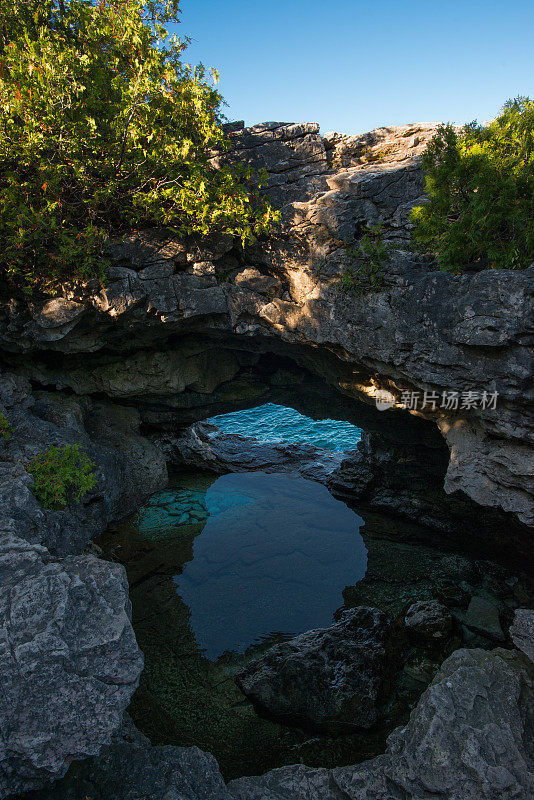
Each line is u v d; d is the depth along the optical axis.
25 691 6.87
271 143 16.58
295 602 16.30
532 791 8.08
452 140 12.04
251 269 15.97
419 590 16.91
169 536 19.38
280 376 21.30
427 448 20.84
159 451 22.62
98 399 20.80
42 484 11.33
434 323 12.34
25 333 15.73
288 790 8.84
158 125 14.55
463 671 9.73
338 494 24.14
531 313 10.44
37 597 7.79
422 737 8.78
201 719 11.98
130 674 7.28
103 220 15.50
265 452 28.98
